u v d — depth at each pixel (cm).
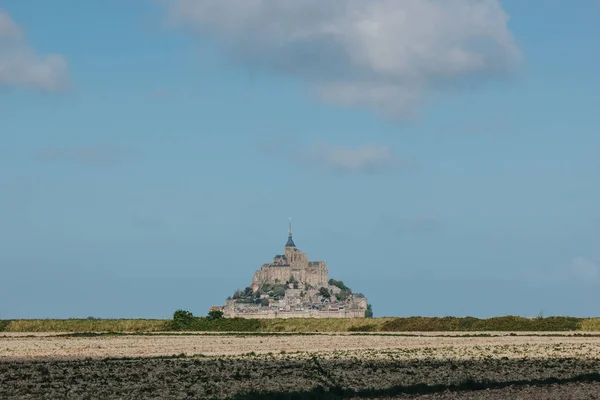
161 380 13138
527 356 17050
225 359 16512
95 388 12269
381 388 12006
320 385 12462
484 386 12312
